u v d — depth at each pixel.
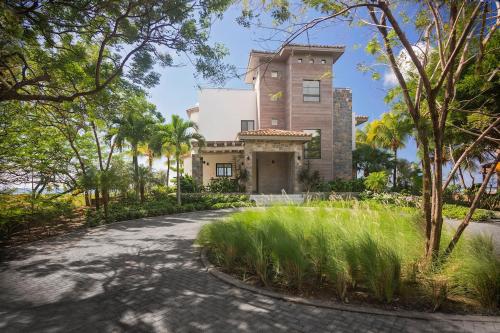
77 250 7.41
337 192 20.67
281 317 3.45
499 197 15.24
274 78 24.72
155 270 5.52
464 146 13.69
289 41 4.19
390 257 3.93
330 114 23.78
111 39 7.64
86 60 8.31
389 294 3.70
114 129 16.75
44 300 4.16
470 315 3.36
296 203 7.99
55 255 6.91
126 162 18.94
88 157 18.50
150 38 7.41
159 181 21.39
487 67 5.17
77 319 3.54
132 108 10.96
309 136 21.16
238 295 4.16
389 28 4.32
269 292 4.18
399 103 5.95
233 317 3.48
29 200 10.72
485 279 3.58
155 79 8.52
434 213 4.28
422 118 4.46
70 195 15.76
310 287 4.30
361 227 4.90
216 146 22.91
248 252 5.06
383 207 6.62
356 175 28.75
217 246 6.07
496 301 3.53
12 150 11.65
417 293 3.88
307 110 23.55
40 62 7.44
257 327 3.23
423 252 4.48
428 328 3.12
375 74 5.16
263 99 24.56
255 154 24.05
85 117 12.05
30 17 5.90
